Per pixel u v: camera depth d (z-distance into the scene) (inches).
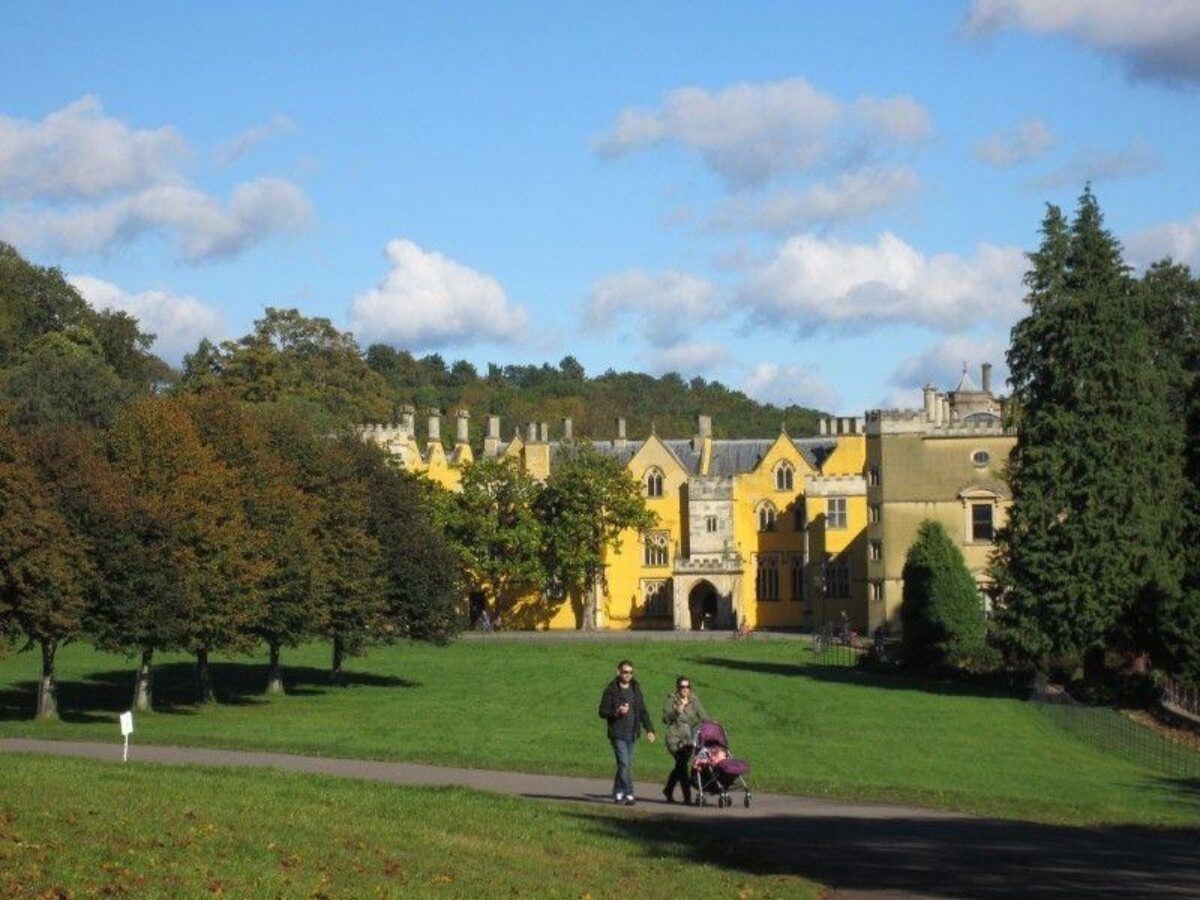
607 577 5689.0
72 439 2625.5
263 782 1289.4
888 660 3777.1
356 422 6254.9
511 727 2425.0
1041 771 2037.4
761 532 5664.4
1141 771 2082.9
